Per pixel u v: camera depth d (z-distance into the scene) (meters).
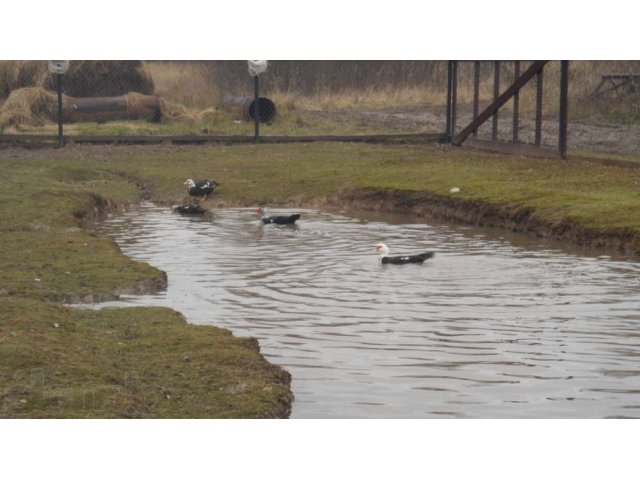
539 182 36.72
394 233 31.48
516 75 48.59
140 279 23.25
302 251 28.25
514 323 20.16
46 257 25.06
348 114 69.06
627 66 67.31
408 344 18.72
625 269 25.28
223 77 77.75
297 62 80.75
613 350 18.34
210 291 23.08
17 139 51.19
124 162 46.06
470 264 26.14
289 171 43.00
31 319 18.02
